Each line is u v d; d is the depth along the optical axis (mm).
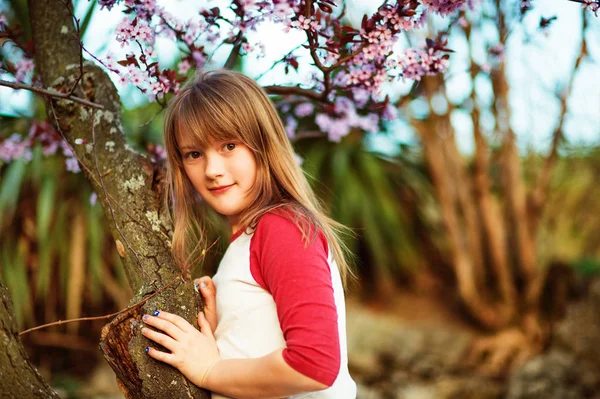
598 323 3215
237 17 1282
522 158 3613
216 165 1161
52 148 1635
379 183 3555
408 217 3781
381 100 1485
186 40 1327
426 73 1344
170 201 1324
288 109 1736
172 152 1242
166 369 1090
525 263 3359
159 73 1220
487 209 3330
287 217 1118
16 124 2662
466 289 3352
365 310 3533
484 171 3309
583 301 3354
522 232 3348
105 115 1308
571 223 4246
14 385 1038
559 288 3465
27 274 3004
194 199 1330
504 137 3254
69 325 3035
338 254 1204
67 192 3025
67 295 3012
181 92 1223
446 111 3225
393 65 1301
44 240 2873
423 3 1204
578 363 3131
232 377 1053
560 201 4086
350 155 3568
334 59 1288
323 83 1464
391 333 3316
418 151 3762
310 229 1104
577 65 2371
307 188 1291
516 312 3377
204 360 1096
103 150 1282
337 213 3428
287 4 1182
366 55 1244
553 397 3004
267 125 1202
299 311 1018
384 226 3535
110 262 3088
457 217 3482
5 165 2926
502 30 2275
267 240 1103
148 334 1086
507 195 3379
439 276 3746
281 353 1013
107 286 3057
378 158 3693
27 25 2539
